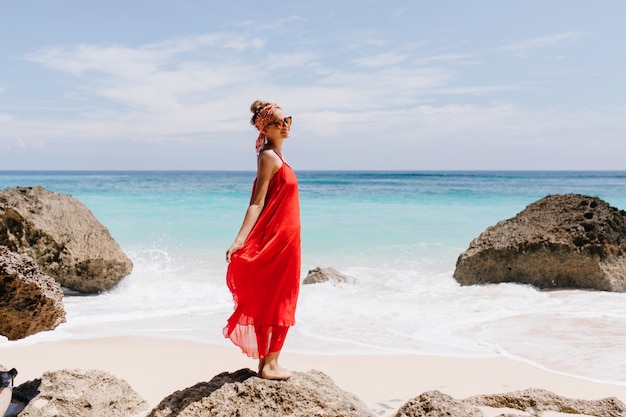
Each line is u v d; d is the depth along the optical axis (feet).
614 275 36.29
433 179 269.44
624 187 181.78
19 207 35.12
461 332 25.88
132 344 23.06
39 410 13.47
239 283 13.29
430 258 49.90
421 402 13.03
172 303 32.53
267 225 13.35
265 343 13.44
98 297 34.55
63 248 35.55
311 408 12.76
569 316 28.81
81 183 212.43
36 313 21.24
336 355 21.94
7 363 19.90
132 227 67.67
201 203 100.78
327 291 35.63
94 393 14.58
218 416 12.51
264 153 13.38
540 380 18.86
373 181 237.25
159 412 12.73
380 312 29.78
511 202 105.29
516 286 37.35
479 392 17.54
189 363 20.34
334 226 69.21
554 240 37.76
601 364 20.76
